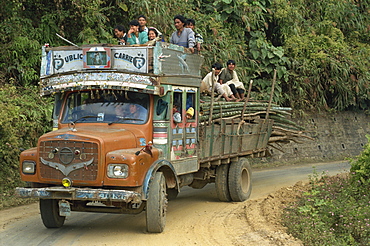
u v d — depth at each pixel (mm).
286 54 28453
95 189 8867
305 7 32156
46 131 16891
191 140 11562
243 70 24344
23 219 11430
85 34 19281
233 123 13742
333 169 22453
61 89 10305
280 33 28734
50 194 9047
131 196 8742
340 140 29609
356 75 30531
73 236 9742
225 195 13867
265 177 19516
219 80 15945
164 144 10305
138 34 14039
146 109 10336
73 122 10406
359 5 36188
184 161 11227
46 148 9266
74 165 9031
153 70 9922
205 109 12438
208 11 25844
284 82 28125
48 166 9234
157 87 9930
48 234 9930
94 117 10375
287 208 11922
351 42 34156
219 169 13992
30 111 16328
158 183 9641
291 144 26578
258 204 12844
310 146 27688
